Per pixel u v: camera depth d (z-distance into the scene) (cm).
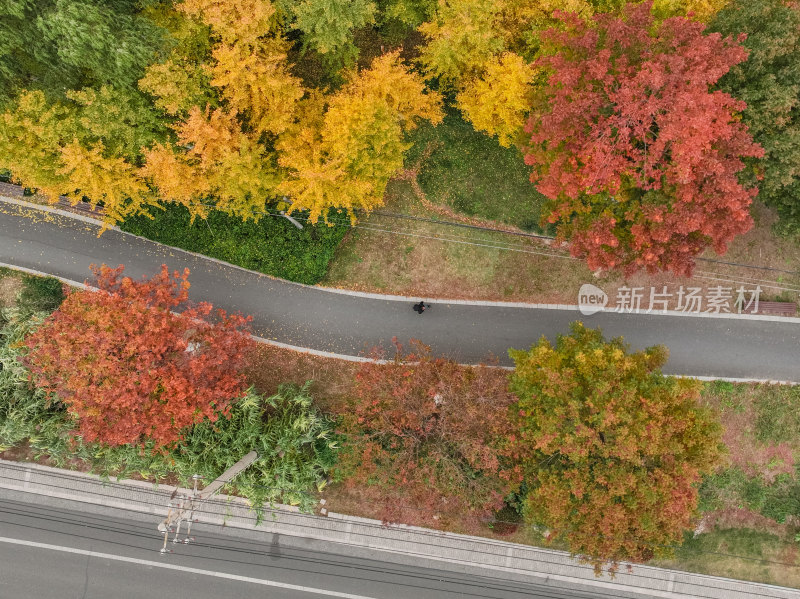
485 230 2180
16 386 1981
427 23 1786
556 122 1515
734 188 1478
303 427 1928
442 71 1919
